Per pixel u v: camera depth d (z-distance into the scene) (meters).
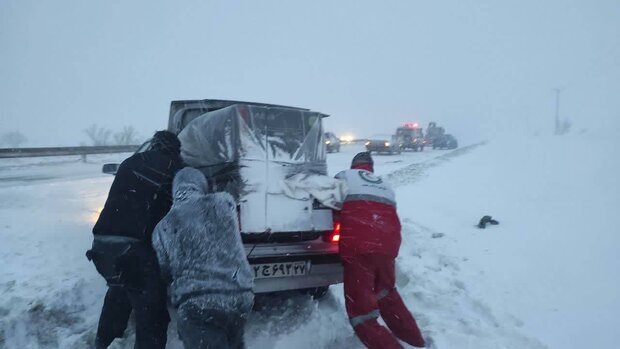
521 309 5.21
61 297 4.77
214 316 3.28
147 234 3.94
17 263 5.36
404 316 4.45
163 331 3.94
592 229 8.16
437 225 8.78
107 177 14.88
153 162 4.13
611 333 4.65
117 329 4.21
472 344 4.44
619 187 11.86
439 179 15.02
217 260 3.38
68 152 20.42
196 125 5.08
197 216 3.47
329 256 4.64
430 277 6.05
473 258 6.84
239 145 4.30
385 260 4.33
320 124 4.93
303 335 4.62
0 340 4.21
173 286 3.39
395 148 32.12
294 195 4.38
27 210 7.63
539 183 13.62
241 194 4.18
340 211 4.53
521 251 7.14
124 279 3.82
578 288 5.74
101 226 3.88
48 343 4.33
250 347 4.34
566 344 4.47
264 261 4.39
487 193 12.22
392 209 4.48
